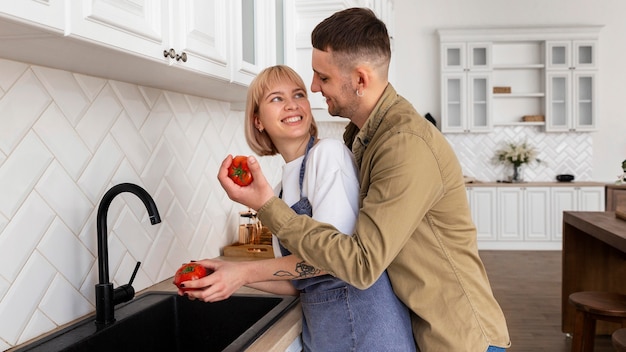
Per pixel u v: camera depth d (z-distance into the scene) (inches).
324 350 56.6
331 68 54.3
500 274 236.4
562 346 153.6
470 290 54.1
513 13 305.1
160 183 78.0
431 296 53.9
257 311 68.8
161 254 78.1
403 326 55.0
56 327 58.5
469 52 293.3
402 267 54.2
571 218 155.5
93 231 64.1
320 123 175.0
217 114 96.0
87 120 63.2
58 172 58.9
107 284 60.2
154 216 58.2
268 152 62.6
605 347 152.0
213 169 94.3
